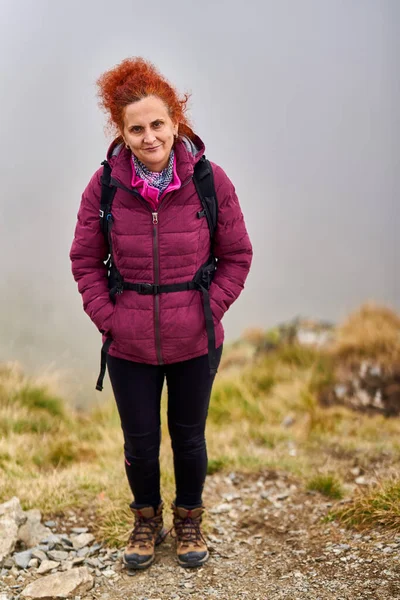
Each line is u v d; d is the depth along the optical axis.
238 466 4.12
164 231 2.38
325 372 6.50
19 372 5.90
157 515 2.88
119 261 2.44
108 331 2.53
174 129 2.39
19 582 2.72
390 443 4.53
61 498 3.46
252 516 3.44
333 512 3.29
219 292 2.51
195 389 2.59
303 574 2.71
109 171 2.44
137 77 2.31
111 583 2.73
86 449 4.54
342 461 4.23
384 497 3.18
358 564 2.72
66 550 3.02
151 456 2.68
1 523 2.98
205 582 2.71
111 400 5.99
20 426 4.83
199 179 2.40
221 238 2.52
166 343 2.46
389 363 6.34
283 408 5.91
